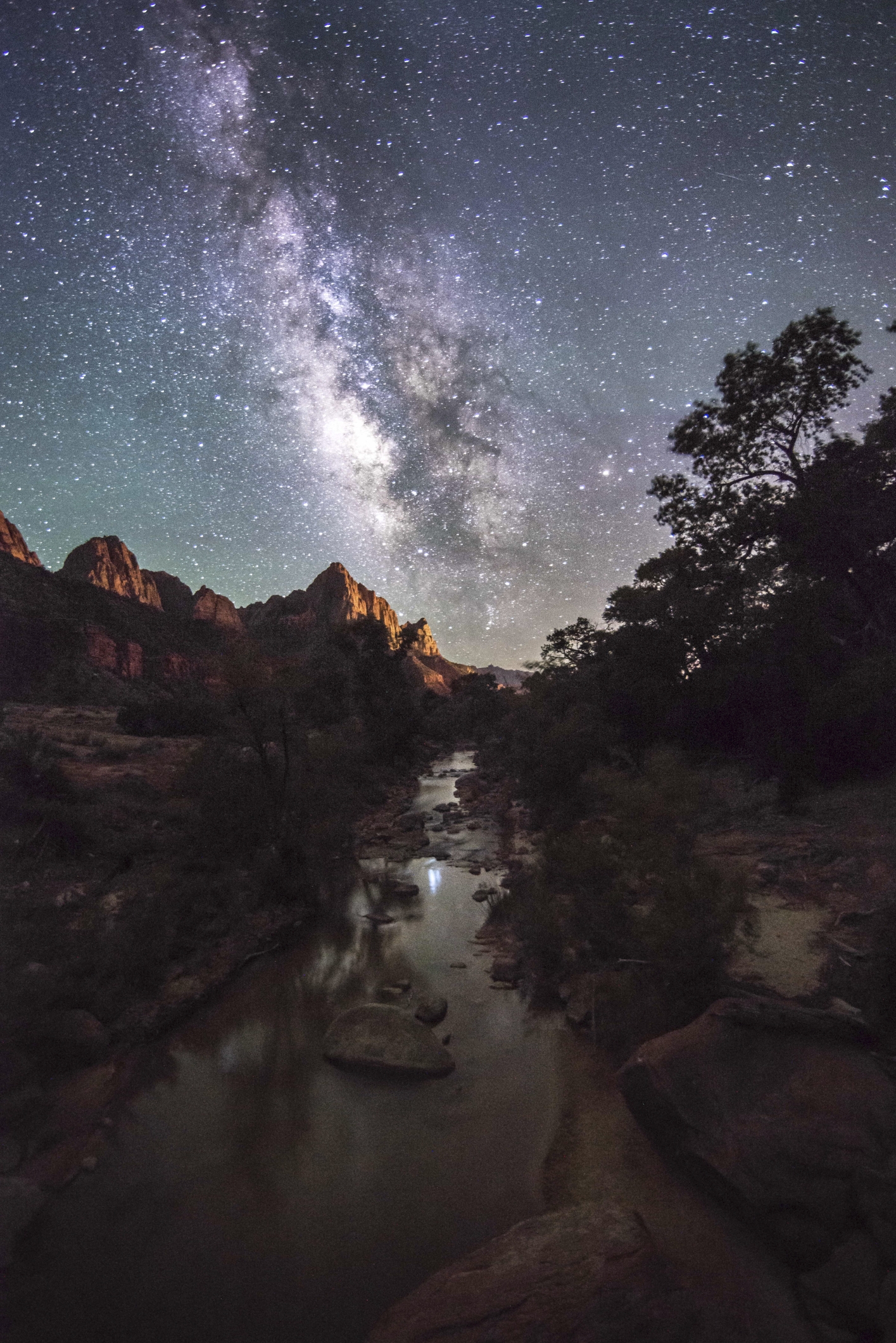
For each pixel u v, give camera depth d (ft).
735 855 37.99
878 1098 13.47
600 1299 10.49
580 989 24.58
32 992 19.95
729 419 77.51
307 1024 24.23
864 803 44.73
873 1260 10.98
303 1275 12.83
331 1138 17.31
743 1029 15.99
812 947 23.82
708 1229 13.03
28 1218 14.32
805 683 58.03
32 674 225.35
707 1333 10.11
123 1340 11.46
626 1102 16.55
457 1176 15.60
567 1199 14.51
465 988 27.04
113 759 76.38
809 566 71.46
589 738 60.08
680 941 19.49
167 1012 24.27
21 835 39.68
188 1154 16.71
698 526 79.51
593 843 26.43
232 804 38.83
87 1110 18.15
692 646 74.74
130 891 33.24
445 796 91.97
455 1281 11.51
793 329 71.97
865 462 75.41
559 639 122.11
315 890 38.24
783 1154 13.11
